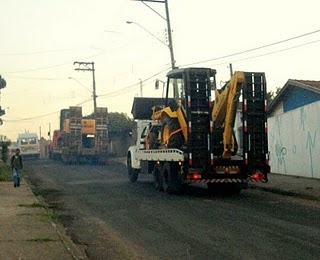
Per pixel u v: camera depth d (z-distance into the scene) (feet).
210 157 65.98
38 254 32.78
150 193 72.28
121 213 52.70
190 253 33.78
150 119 92.32
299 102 100.89
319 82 100.78
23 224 44.39
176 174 69.77
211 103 66.64
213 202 60.75
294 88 102.12
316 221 45.57
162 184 74.08
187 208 55.47
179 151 66.85
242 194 70.08
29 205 57.52
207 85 66.64
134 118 93.61
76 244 37.60
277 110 109.91
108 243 37.99
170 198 65.62
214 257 32.50
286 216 48.75
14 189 77.77
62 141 180.14
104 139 168.66
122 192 74.08
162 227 43.88
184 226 44.04
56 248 34.71
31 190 76.89
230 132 67.05
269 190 73.00
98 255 34.14
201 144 66.18
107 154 169.27
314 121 85.51
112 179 99.40
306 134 88.43
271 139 101.96
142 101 94.22
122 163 167.53
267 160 67.26
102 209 56.08
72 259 31.63
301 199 63.36
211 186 71.82
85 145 168.66
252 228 42.34
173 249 35.17
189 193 71.61
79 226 45.52
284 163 96.89
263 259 31.68
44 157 265.13
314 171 86.22
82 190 77.66
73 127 165.99
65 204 61.05
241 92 66.74
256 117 66.74
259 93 66.64
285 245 35.50
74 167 145.69
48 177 105.19
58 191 76.43
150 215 50.80
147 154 80.69
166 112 73.92
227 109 66.95
